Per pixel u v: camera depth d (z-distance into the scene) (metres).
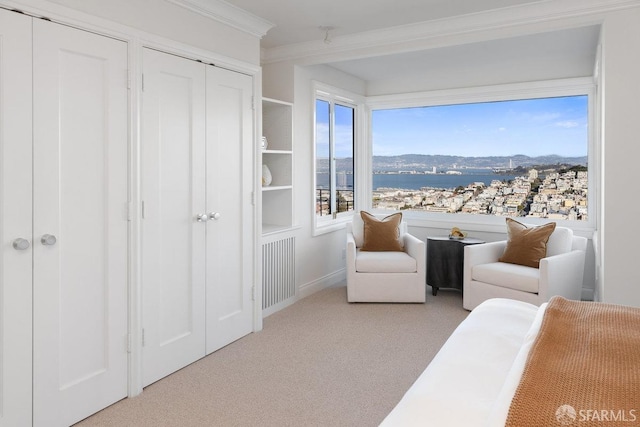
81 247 2.45
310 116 4.95
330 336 3.73
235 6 3.41
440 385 1.42
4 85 2.10
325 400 2.68
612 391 1.28
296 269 4.72
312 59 4.54
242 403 2.65
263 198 4.80
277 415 2.52
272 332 3.82
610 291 3.29
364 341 3.62
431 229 5.75
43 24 2.23
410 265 4.57
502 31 3.71
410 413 1.27
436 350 3.43
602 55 3.33
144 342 2.83
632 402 1.22
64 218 2.36
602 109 3.35
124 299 2.70
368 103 6.08
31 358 2.24
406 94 5.81
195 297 3.21
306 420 2.46
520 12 3.58
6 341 2.14
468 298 4.35
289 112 4.61
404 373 3.04
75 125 2.40
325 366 3.15
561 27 3.47
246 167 3.68
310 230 4.98
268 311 4.29
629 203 3.21
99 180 2.53
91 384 2.52
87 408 2.50
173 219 3.02
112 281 2.62
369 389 2.82
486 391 1.38
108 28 2.53
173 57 2.97
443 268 4.89
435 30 3.93
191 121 3.14
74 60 2.39
